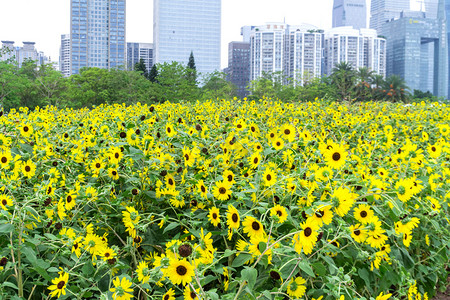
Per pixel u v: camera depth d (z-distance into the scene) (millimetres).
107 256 2334
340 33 190625
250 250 2135
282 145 3738
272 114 9125
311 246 1989
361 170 3572
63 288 2109
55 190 2852
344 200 2270
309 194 2695
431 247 3490
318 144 3896
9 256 2334
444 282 3609
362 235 2455
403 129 7836
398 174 3756
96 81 46812
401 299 2951
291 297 2098
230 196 2910
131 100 46000
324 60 199125
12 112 7691
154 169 3295
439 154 4441
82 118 8094
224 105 11094
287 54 192250
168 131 4027
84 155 3832
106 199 2908
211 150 4055
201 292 1847
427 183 3516
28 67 52375
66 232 2436
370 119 9117
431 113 10336
